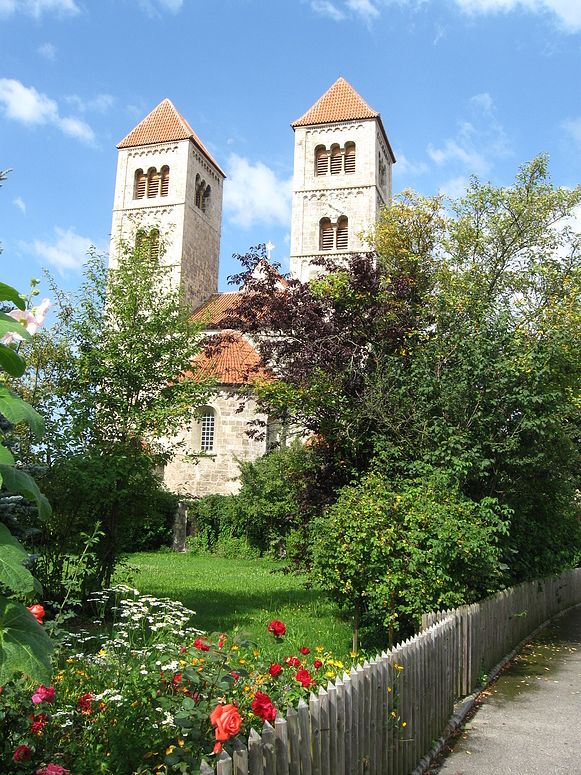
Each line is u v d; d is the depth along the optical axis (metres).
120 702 5.04
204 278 51.72
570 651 13.33
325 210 47.34
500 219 19.69
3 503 4.76
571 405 14.59
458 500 11.66
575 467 16.67
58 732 4.80
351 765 5.10
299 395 14.80
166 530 37.97
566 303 18.11
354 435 14.59
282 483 31.73
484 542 10.44
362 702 5.41
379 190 48.75
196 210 50.53
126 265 15.85
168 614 8.77
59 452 13.28
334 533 10.65
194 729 4.18
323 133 48.19
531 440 13.45
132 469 13.77
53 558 12.80
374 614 10.84
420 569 10.20
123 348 14.86
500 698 9.50
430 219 20.14
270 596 17.81
